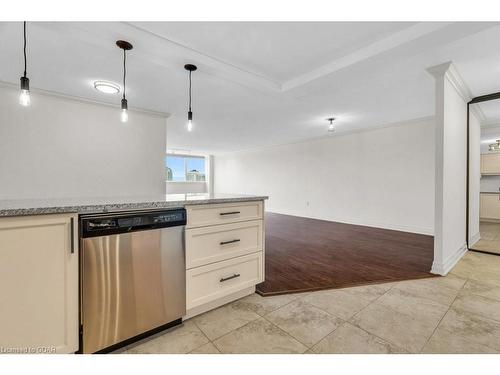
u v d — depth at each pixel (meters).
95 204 1.34
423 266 2.81
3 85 2.77
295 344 1.46
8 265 1.09
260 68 2.54
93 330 1.30
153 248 1.50
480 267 2.74
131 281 1.42
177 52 2.08
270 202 7.91
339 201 5.90
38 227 1.15
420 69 2.47
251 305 1.94
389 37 1.95
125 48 1.99
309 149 6.64
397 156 4.84
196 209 1.72
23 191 2.90
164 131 4.05
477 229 3.99
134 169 3.72
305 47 2.13
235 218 1.96
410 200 4.66
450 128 2.69
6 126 2.81
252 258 2.09
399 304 1.94
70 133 3.20
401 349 1.41
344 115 4.20
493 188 5.63
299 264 2.91
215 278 1.84
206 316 1.78
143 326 1.47
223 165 10.01
